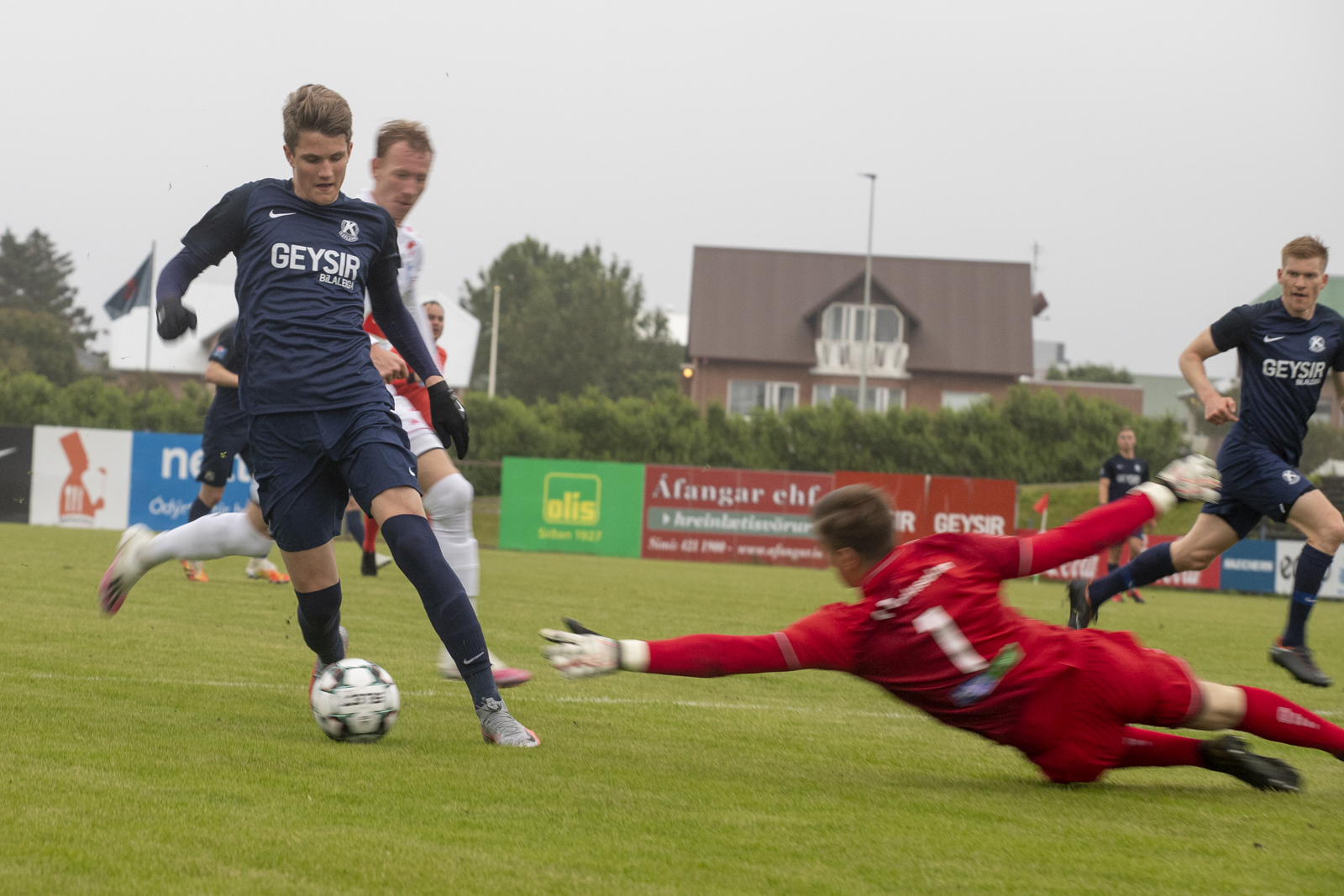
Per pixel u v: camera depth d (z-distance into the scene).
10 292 191.25
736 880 5.83
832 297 106.38
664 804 7.48
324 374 9.52
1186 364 15.07
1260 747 11.01
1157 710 8.31
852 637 8.19
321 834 6.41
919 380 107.62
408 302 13.02
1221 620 29.12
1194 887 5.95
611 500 49.09
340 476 9.75
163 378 117.94
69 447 49.31
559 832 6.65
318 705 9.19
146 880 5.52
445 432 10.89
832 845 6.57
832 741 10.42
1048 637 8.28
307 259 9.65
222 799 7.11
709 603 26.61
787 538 48.22
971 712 8.19
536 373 179.12
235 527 11.09
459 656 9.48
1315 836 7.13
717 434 72.00
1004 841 6.77
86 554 31.16
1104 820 7.44
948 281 109.62
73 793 7.08
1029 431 71.62
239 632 16.55
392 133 12.45
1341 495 44.53
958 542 8.32
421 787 7.65
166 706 10.48
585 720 11.06
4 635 14.81
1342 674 18.48
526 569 36.50
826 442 71.25
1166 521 66.19
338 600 10.16
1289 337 14.73
